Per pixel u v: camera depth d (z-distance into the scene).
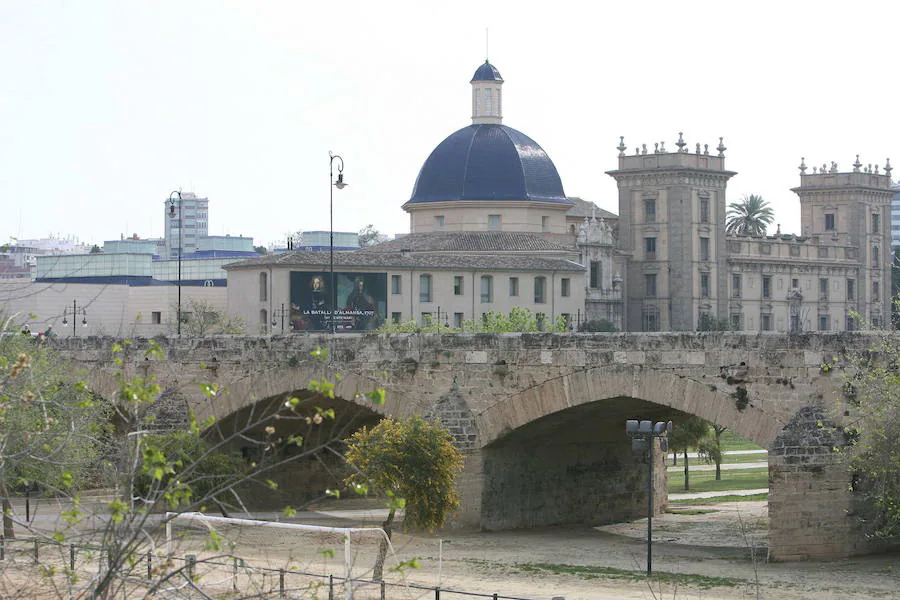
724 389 52.16
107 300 149.12
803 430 50.22
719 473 100.44
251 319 154.00
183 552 35.94
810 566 48.78
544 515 64.00
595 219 190.38
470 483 57.62
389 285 157.12
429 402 58.16
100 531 26.81
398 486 51.03
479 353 57.22
